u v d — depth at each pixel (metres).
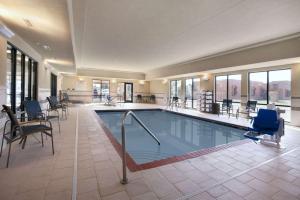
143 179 2.19
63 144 3.46
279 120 3.56
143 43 5.82
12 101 3.88
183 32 4.72
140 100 15.26
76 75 12.81
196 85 10.50
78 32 4.77
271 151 3.26
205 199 1.84
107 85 14.45
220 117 7.57
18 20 3.04
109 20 3.99
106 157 2.84
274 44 5.32
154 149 4.34
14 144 3.42
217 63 7.36
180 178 2.24
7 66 3.56
